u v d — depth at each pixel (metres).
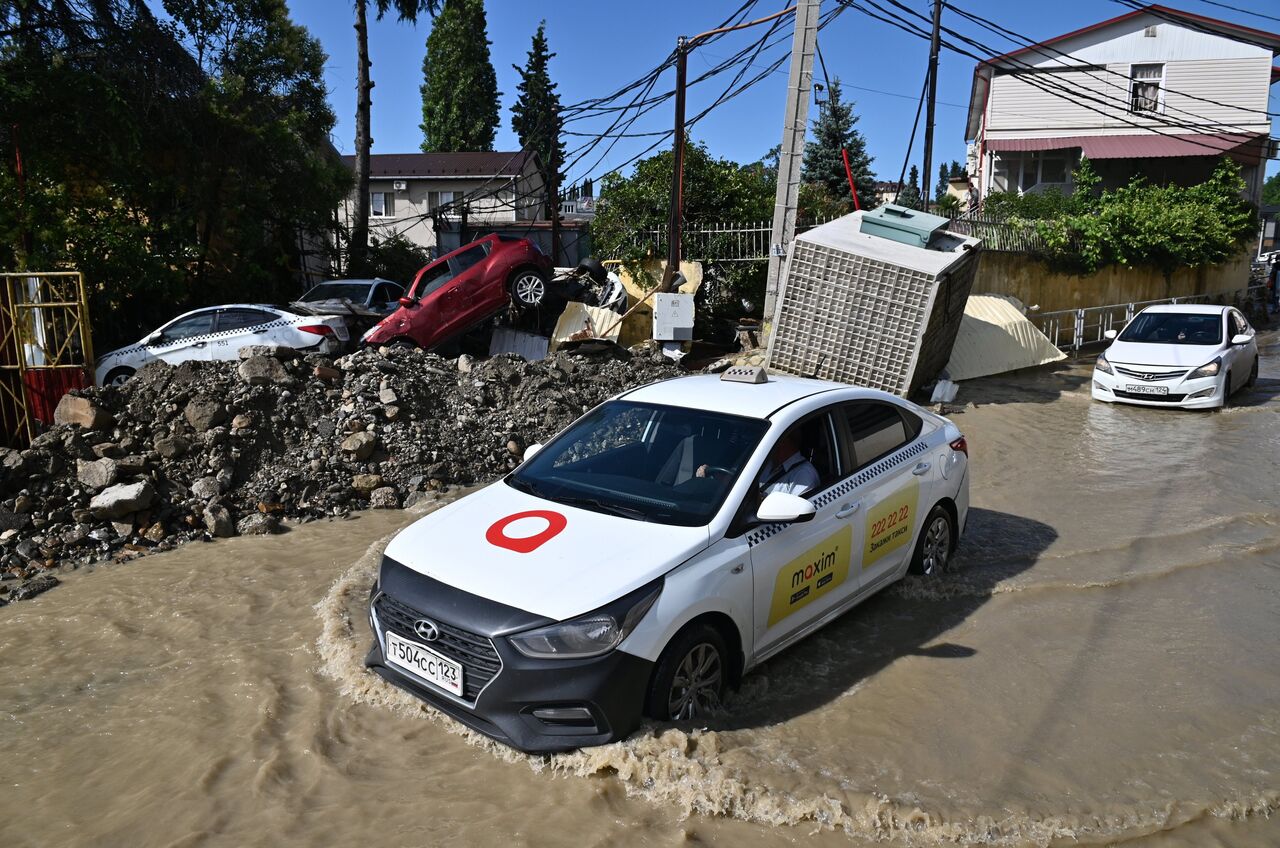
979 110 36.25
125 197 16.19
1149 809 3.58
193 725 4.38
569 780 3.76
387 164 37.94
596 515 4.43
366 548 7.09
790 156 14.24
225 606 5.95
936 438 6.07
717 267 17.95
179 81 16.17
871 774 3.80
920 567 5.88
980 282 18.17
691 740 3.92
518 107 54.59
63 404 8.56
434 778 3.85
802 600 4.70
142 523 7.48
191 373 9.23
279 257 19.66
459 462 9.16
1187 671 4.83
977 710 4.39
